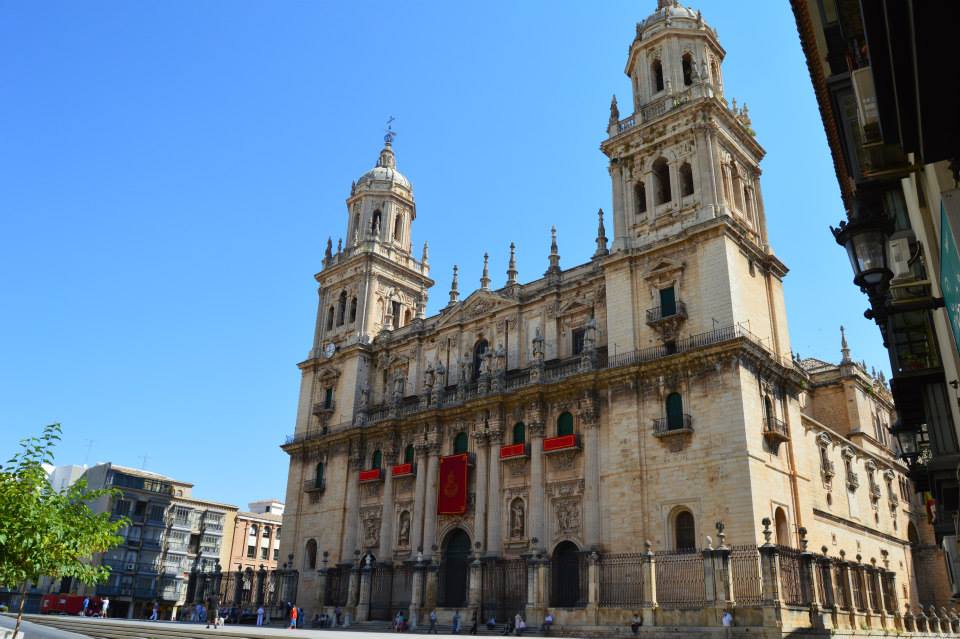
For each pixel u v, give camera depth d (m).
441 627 52.31
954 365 12.79
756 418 46.47
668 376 49.25
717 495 44.69
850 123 12.97
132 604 98.06
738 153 57.56
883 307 13.61
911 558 73.38
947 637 52.84
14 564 18.22
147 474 105.19
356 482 67.62
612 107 60.81
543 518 52.88
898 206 14.52
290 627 55.94
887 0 5.47
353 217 83.44
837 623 41.91
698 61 59.28
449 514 58.72
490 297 65.19
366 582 59.56
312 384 77.56
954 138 6.53
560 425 54.50
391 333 73.75
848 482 62.19
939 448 15.48
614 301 54.53
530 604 47.22
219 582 73.06
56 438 19.39
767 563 39.25
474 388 62.84
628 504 48.41
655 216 55.22
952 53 5.58
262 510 140.12
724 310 48.50
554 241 62.66
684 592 43.53
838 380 72.62
